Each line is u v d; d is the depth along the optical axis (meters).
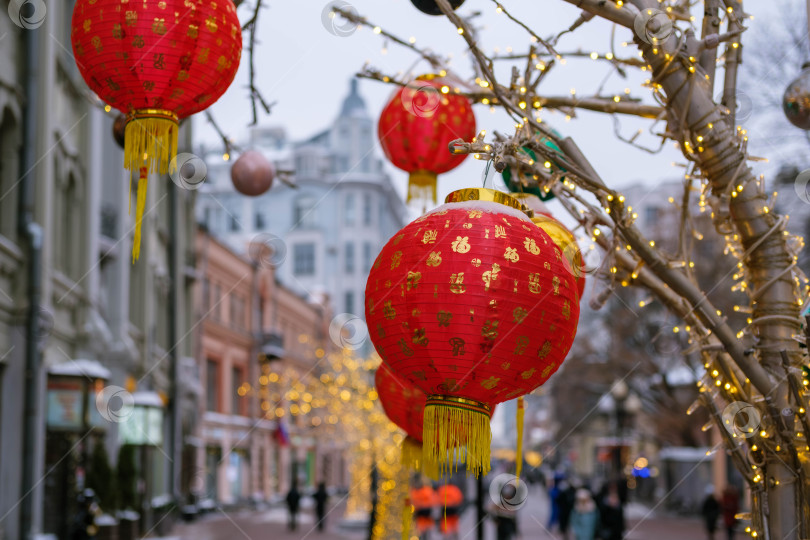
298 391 22.92
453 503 18.70
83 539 14.31
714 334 2.80
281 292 46.41
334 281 65.75
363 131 69.12
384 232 68.75
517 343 2.48
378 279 2.57
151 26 2.79
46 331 13.53
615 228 2.75
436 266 2.45
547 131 2.78
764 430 2.70
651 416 34.56
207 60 2.89
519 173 3.17
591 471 63.19
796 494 2.65
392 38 3.45
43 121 14.08
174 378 26.16
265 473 41.72
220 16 2.90
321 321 55.34
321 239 65.69
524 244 2.49
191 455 29.12
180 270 28.08
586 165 2.75
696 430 30.00
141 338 22.12
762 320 2.73
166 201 26.45
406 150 3.80
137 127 2.97
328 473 54.41
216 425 35.47
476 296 2.43
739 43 2.79
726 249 3.03
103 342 17.41
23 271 13.40
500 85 2.99
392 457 16.27
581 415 42.44
